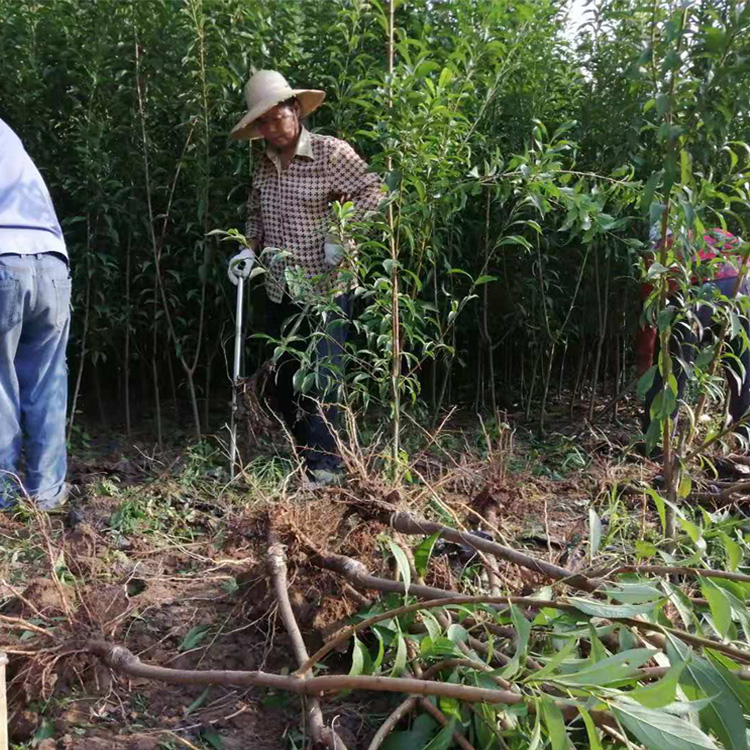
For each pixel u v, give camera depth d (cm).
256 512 246
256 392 387
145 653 234
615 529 268
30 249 325
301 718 208
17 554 298
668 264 263
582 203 297
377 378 340
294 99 378
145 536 324
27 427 350
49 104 440
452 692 172
